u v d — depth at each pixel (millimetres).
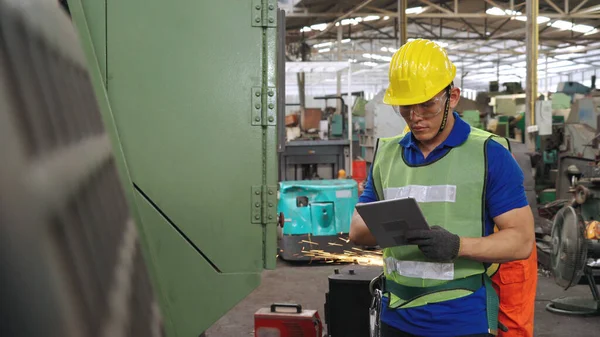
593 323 5203
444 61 1975
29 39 387
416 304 1943
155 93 2039
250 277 2082
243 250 2080
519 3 20219
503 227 1911
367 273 3771
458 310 1900
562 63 33625
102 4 2008
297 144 9680
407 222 1824
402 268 1988
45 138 343
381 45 30953
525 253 1895
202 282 2074
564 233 5055
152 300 520
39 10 439
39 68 392
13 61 334
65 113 424
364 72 32250
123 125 2031
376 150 2227
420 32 27188
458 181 1942
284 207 7387
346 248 7461
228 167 2064
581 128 9742
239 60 2051
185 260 2066
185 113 2049
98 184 462
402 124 10836
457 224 1929
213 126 2057
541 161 11344
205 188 2061
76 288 316
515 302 2508
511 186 1922
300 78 21141
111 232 452
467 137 1990
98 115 565
